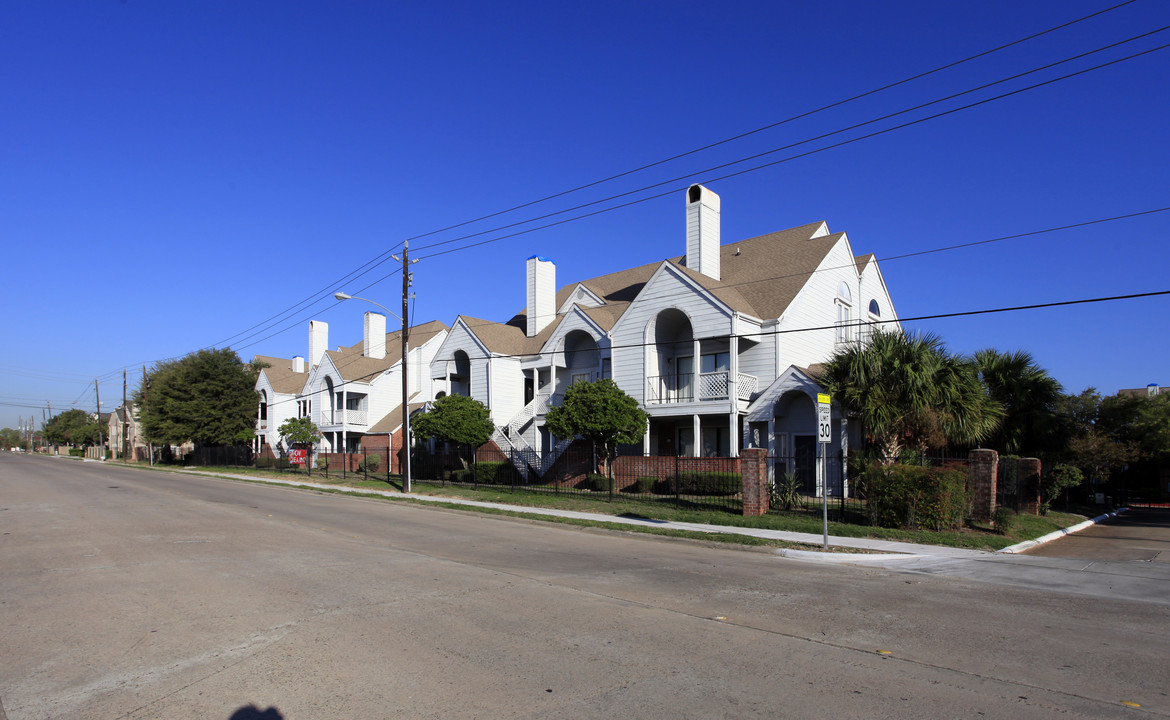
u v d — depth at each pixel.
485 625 8.05
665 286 29.48
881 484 17.86
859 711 5.59
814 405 26.83
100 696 5.86
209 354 57.06
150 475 42.81
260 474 43.59
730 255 35.31
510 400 37.25
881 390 21.30
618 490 28.62
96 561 12.13
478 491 28.48
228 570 11.31
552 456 32.62
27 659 6.82
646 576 11.43
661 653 7.07
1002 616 8.96
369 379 50.78
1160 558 14.77
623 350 30.78
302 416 56.91
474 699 5.77
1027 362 26.39
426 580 10.66
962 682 6.31
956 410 21.48
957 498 17.23
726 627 8.14
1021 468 23.02
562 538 16.61
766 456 20.09
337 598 9.35
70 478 37.84
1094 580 11.91
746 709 5.60
